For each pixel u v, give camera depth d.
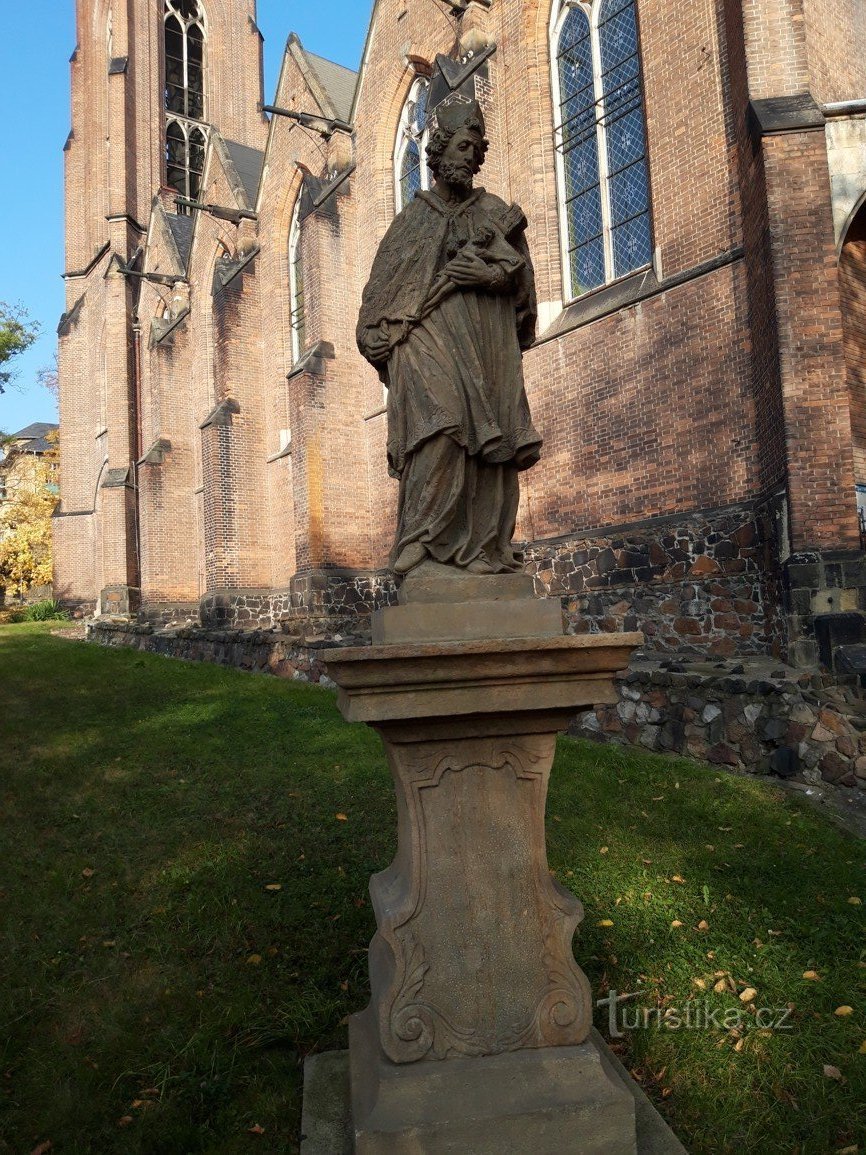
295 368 19.41
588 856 5.44
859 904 4.65
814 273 9.38
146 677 13.02
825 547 9.09
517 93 15.14
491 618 2.96
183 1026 3.81
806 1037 3.59
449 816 2.93
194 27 42.88
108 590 31.75
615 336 13.16
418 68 18.25
